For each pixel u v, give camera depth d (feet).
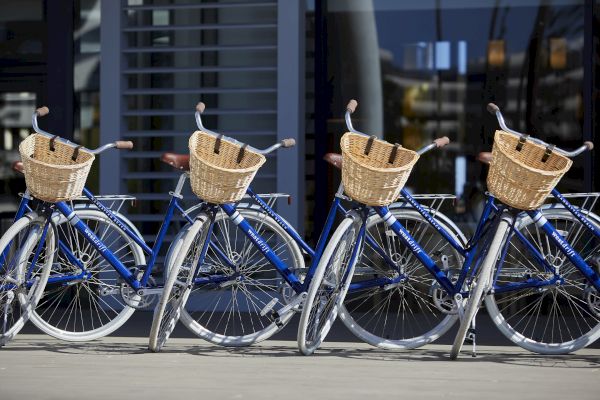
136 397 20.04
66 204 26.63
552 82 33.01
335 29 33.94
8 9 35.04
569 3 32.89
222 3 34.45
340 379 22.17
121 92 34.76
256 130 34.58
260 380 21.97
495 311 26.11
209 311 29.12
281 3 33.94
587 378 22.50
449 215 33.40
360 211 25.31
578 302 27.76
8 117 35.09
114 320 27.53
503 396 20.40
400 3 33.60
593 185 32.78
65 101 34.81
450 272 25.76
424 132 33.55
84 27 34.81
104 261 27.22
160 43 35.04
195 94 34.91
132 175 34.91
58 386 21.15
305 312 24.93
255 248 26.32
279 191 34.12
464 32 33.32
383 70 33.73
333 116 34.01
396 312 28.63
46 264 26.53
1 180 35.19
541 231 25.59
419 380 22.12
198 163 24.27
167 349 26.32
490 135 33.22
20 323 26.58
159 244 27.02
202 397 20.10
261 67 34.24
